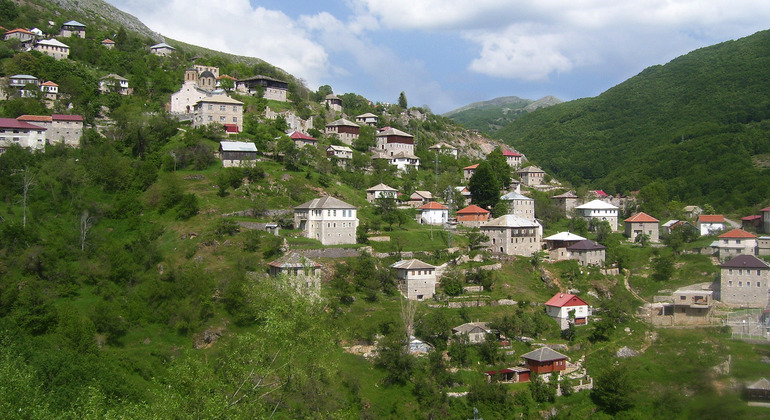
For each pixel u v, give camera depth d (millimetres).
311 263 130625
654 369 110875
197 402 63688
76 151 177375
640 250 182500
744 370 73438
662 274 163250
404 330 118688
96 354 102062
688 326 131125
